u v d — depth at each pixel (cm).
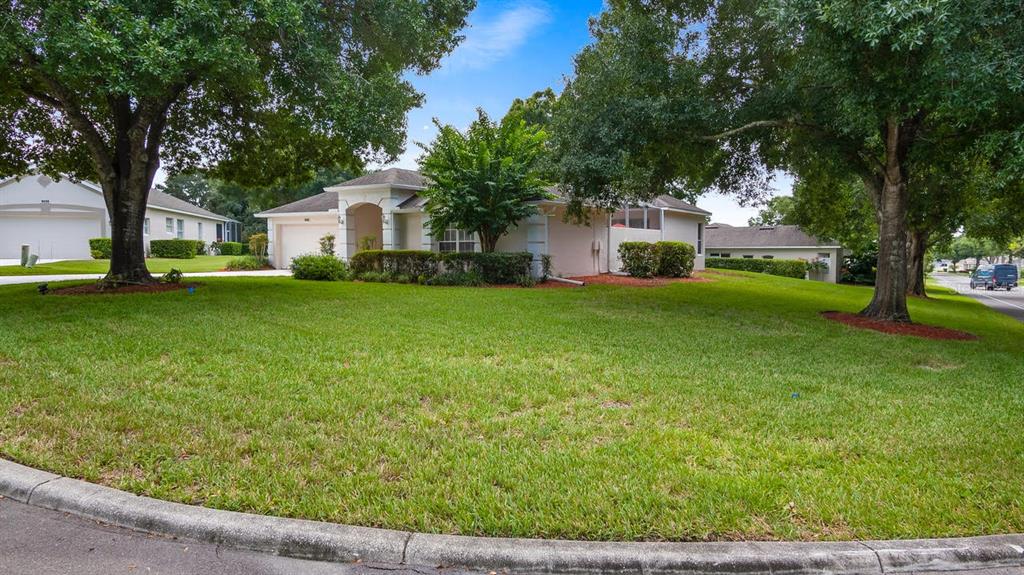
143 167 1211
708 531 288
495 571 264
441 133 1487
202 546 280
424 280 1533
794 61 1007
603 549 270
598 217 1986
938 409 500
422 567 266
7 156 1343
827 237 2328
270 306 984
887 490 334
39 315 823
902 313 1129
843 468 365
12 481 326
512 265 1523
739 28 1066
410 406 472
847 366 677
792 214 2298
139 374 533
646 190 1241
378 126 977
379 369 582
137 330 728
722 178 1328
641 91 1071
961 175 1418
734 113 1097
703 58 1108
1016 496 328
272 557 273
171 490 318
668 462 367
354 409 458
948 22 602
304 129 1090
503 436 411
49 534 288
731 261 3359
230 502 305
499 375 571
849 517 303
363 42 1070
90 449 367
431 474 344
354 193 1983
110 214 1215
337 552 272
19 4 756
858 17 655
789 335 895
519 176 1450
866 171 1169
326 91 930
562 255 1822
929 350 821
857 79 780
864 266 3481
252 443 382
